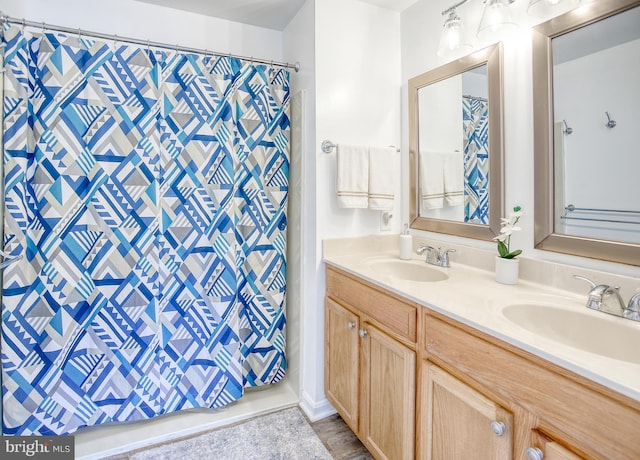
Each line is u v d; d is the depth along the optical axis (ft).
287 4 6.11
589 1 3.59
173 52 5.77
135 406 5.49
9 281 4.67
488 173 4.81
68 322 5.10
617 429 2.09
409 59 6.23
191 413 6.02
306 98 6.05
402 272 5.62
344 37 5.90
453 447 3.33
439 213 5.71
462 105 5.18
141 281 5.46
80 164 5.07
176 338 5.72
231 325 5.93
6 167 4.63
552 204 4.04
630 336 3.02
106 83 5.16
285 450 5.16
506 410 2.79
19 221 4.70
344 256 6.00
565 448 2.37
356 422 5.00
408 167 6.31
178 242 5.65
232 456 5.04
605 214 3.55
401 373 4.03
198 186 5.72
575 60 3.75
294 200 6.63
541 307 3.56
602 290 3.33
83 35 5.26
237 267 6.13
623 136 3.37
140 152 5.37
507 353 2.80
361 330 4.76
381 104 6.26
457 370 3.32
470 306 3.46
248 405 6.26
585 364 2.28
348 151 5.65
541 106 4.08
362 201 5.72
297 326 6.57
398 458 4.12
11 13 4.93
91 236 5.20
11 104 4.63
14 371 4.76
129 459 4.97
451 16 4.94
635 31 3.26
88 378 5.28
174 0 5.96
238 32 6.75
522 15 4.32
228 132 5.86
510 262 4.20
